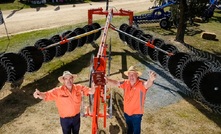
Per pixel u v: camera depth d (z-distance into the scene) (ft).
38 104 27.89
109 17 36.68
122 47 47.32
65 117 17.89
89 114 20.63
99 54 20.76
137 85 17.84
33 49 32.04
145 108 27.76
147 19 69.46
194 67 29.45
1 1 89.25
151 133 23.73
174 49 35.68
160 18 69.62
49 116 25.88
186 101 29.53
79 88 17.70
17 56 29.55
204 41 55.31
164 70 37.96
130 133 20.04
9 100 28.30
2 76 27.68
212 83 27.25
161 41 38.60
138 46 41.91
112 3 104.83
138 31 43.96
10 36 53.98
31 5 89.30
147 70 37.76
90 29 45.55
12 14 75.77
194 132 24.12
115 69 37.50
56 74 35.22
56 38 37.37
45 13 79.00
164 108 27.89
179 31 52.03
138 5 103.65
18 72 29.63
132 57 42.65
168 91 31.68
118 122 25.00
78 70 36.86
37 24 65.92
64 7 89.45
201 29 67.00
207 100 28.07
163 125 24.99
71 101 17.42
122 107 27.68
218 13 96.27
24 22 67.56
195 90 29.37
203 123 25.53
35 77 34.04
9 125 24.17
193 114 27.02
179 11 55.72
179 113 27.07
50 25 65.31
